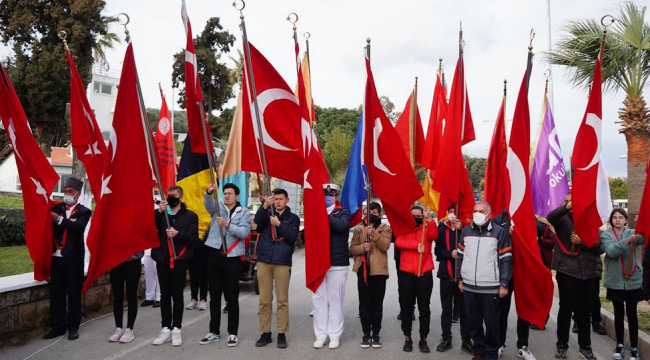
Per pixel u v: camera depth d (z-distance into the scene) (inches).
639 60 418.0
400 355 245.9
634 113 416.8
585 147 251.1
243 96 277.1
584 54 433.4
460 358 242.8
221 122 848.9
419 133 350.3
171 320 265.9
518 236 242.1
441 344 255.6
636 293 242.5
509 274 229.0
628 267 244.1
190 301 362.0
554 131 361.7
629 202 425.7
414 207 261.1
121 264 260.4
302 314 333.1
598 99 253.9
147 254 346.6
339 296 261.1
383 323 313.4
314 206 256.7
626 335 271.7
